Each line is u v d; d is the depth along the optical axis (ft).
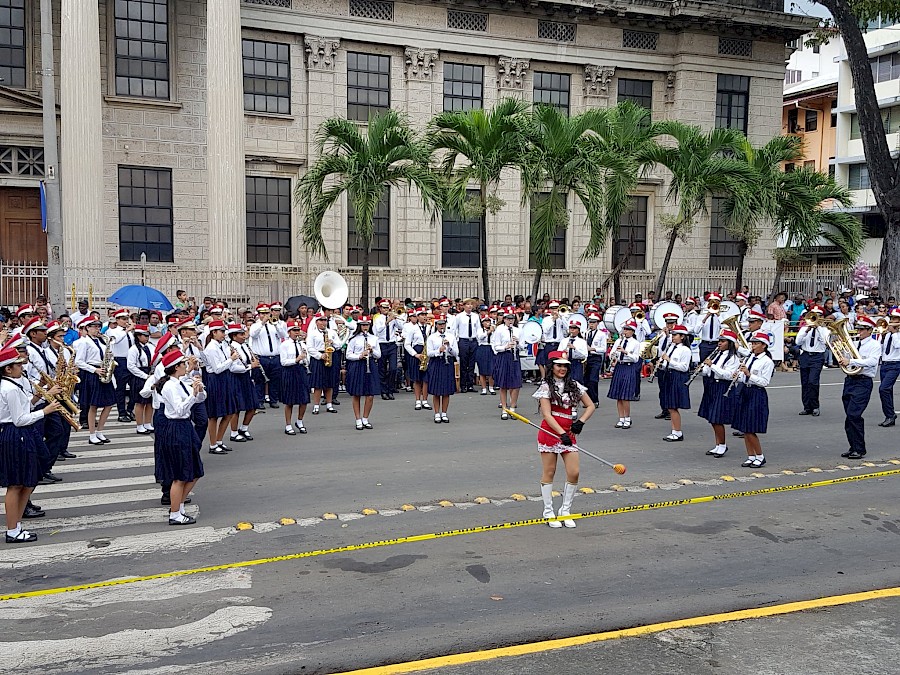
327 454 39.40
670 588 22.36
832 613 20.80
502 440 43.14
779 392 63.05
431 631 19.51
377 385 46.34
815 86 152.15
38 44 76.38
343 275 85.66
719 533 27.32
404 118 81.51
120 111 78.84
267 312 53.88
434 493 32.14
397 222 90.07
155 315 53.83
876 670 17.67
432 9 89.30
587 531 27.45
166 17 80.48
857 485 34.12
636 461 38.27
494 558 24.67
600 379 70.95
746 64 102.68
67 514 29.43
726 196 82.94
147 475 35.24
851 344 39.47
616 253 99.91
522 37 92.99
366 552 25.25
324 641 18.95
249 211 84.53
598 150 73.51
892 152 132.98
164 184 81.10
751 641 19.10
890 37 132.36
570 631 19.57
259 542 26.21
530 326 51.60
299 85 85.46
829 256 123.03
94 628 19.69
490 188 92.32
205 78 81.82
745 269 99.04
